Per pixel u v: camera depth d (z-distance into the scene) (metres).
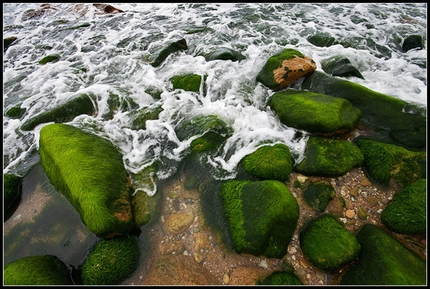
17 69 8.57
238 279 3.75
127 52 8.89
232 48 8.31
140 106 6.60
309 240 3.95
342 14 10.26
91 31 10.60
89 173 4.44
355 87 5.82
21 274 3.66
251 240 3.87
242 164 5.03
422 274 3.47
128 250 4.05
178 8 11.76
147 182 4.90
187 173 5.07
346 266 3.75
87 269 3.86
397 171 4.64
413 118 5.29
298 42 8.61
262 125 5.75
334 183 4.65
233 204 4.35
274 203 4.03
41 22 11.79
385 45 8.41
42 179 5.22
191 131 5.70
